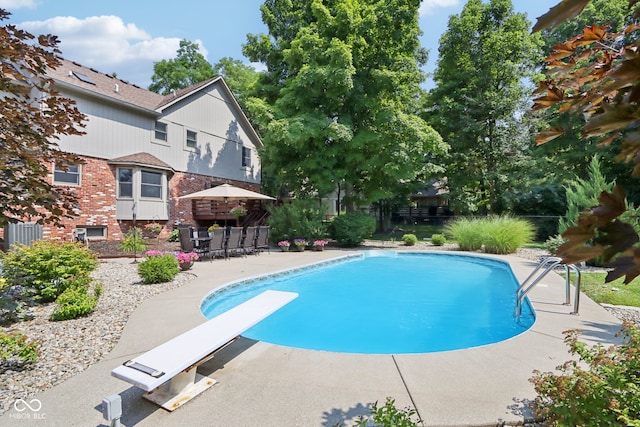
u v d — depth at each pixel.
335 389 2.74
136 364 2.47
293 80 14.13
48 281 5.40
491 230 12.45
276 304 4.09
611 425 1.75
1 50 2.34
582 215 0.78
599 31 1.24
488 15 18.17
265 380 2.90
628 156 0.79
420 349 4.60
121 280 7.05
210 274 7.78
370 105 14.54
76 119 2.93
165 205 13.97
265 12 17.31
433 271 10.02
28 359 3.12
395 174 14.34
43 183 2.73
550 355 3.42
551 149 17.61
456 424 2.27
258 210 18.62
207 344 2.85
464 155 18.25
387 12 13.97
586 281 7.08
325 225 14.97
